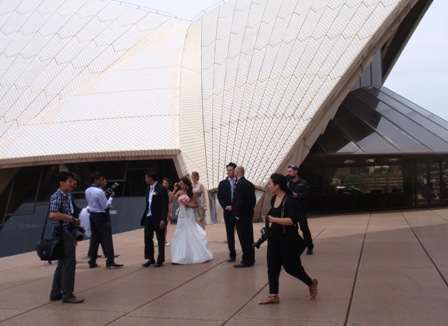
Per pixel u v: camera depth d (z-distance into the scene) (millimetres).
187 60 27078
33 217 21297
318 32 24031
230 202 9922
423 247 10625
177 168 20578
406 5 23109
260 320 5453
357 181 25547
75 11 30297
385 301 6090
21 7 31203
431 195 24891
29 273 9703
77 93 24531
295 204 6160
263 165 19500
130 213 21234
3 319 5898
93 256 10086
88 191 9906
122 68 26359
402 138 22688
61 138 21266
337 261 9258
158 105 23094
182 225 10047
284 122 20781
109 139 20891
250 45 25859
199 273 8742
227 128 21766
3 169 21906
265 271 8695
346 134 23766
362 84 29938
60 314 6074
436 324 5059
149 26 30281
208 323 5406
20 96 24859
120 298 6895
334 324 5184
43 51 27516
